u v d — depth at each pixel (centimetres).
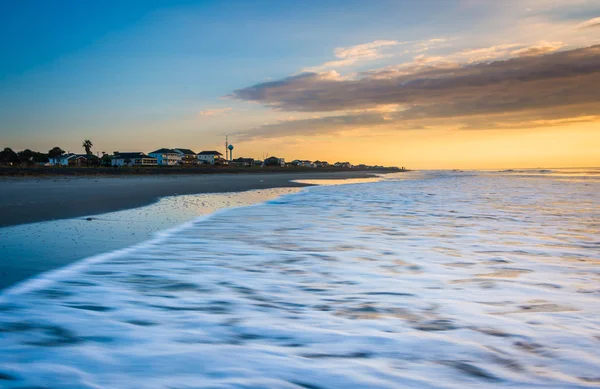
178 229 966
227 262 635
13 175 4803
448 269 586
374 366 285
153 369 279
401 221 1134
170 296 457
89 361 292
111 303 430
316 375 271
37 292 465
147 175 6438
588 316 384
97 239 809
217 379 265
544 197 2027
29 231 886
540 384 258
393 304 426
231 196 2095
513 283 507
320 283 514
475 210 1427
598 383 258
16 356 299
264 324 369
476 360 293
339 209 1462
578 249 732
